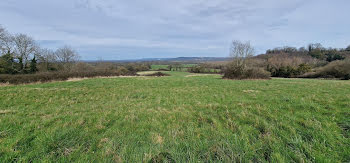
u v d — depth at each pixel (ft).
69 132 9.90
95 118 13.32
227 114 13.65
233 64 75.25
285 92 25.46
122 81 52.60
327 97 19.12
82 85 41.27
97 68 110.52
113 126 11.43
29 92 28.89
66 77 59.98
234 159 6.79
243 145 8.00
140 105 18.72
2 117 13.51
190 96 24.75
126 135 9.84
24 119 13.02
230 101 19.61
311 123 10.26
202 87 36.22
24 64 83.15
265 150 7.67
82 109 16.93
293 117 11.83
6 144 8.48
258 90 29.40
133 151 7.73
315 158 6.84
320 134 8.73
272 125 10.44
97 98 24.79
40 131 10.27
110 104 19.66
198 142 8.41
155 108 17.12
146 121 12.51
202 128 10.62
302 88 30.68
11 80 44.70
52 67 98.99
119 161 6.94
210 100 20.94
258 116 12.55
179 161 6.78
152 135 9.66
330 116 11.65
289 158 6.97
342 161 6.68
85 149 8.20
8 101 22.20
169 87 37.35
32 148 8.22
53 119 12.78
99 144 8.60
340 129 9.41
